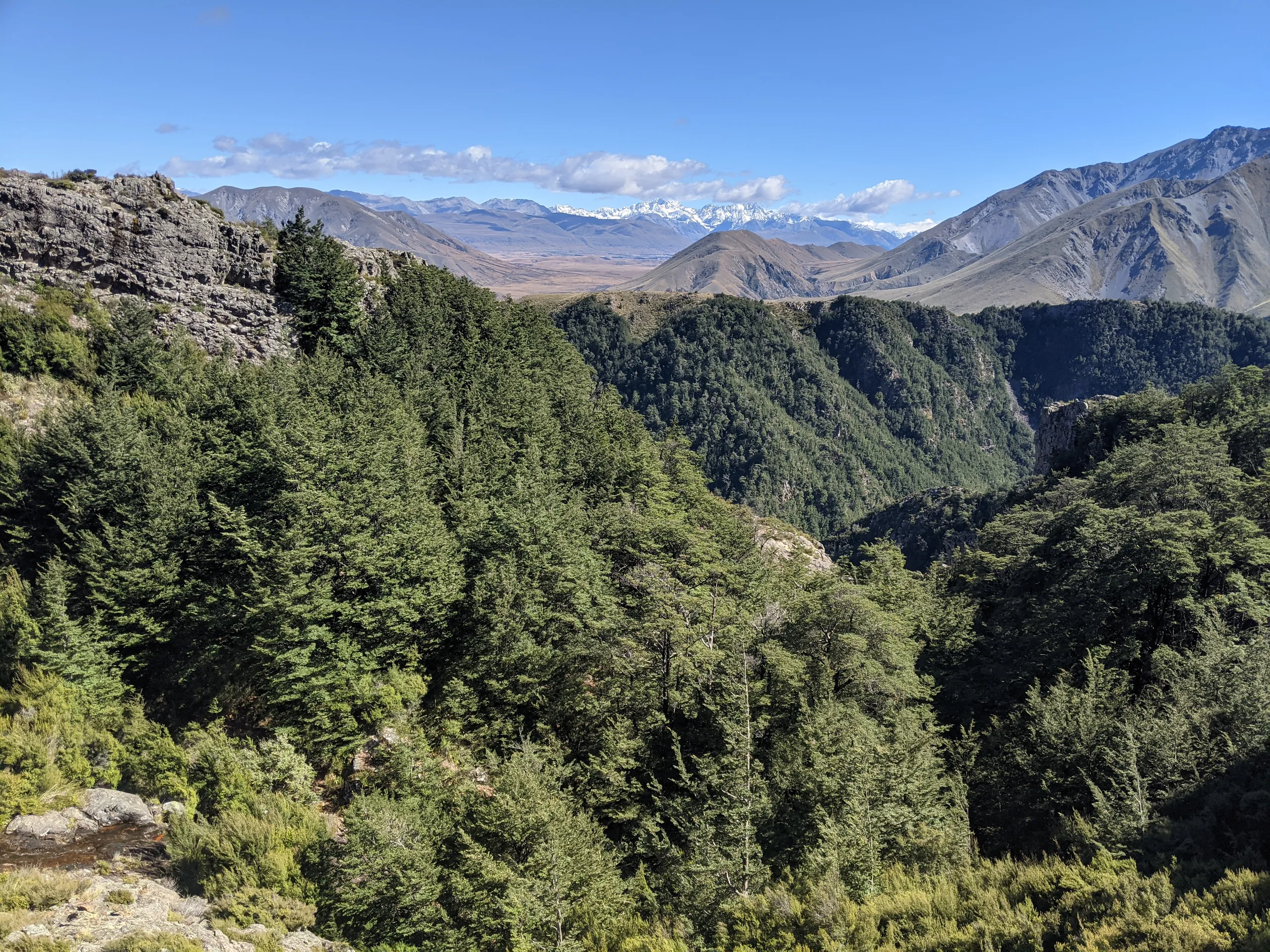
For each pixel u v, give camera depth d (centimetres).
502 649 3800
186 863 2891
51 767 3195
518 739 3675
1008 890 2473
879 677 3797
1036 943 2077
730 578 4434
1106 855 2425
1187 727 3028
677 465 7369
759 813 3000
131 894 2645
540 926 2627
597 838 3066
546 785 3080
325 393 5675
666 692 3872
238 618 3825
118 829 3105
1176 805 2755
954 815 3225
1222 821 2498
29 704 3406
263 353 6731
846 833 2759
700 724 3725
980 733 4178
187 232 6512
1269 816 2375
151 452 4362
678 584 4312
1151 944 1880
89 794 3206
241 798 3206
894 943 2300
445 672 3956
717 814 2992
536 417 6531
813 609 4028
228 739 3547
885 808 2889
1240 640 3884
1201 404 10700
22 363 5359
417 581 4006
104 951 2294
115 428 4472
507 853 2841
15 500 4359
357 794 3334
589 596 4028
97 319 5878
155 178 6500
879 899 2509
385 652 3859
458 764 3519
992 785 3675
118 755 3369
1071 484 8938
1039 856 2972
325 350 6756
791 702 3712
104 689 3588
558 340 10269
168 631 3922
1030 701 3725
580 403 8038
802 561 6266
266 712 3831
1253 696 2964
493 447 5778
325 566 3872
